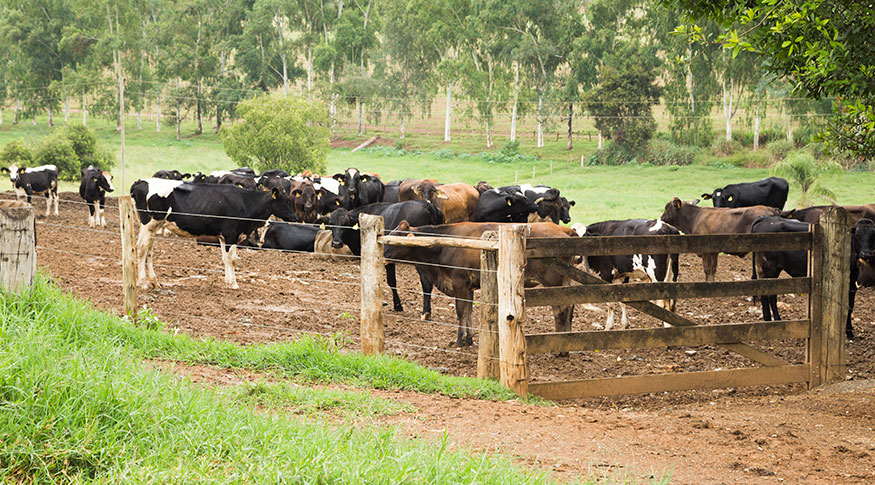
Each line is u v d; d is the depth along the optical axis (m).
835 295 9.30
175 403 4.89
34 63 89.69
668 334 8.69
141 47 88.25
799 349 11.24
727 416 7.64
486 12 72.19
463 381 7.91
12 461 4.07
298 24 90.00
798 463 6.05
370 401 6.67
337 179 23.39
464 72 75.62
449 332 11.41
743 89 72.25
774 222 13.00
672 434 6.73
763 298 12.51
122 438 4.43
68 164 46.75
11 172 27.33
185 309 10.77
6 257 6.66
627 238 8.45
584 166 68.69
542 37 73.94
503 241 7.86
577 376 9.63
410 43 84.62
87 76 84.31
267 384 6.65
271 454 4.36
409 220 15.56
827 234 9.23
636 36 72.50
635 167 66.25
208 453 4.38
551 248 8.15
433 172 65.38
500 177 63.06
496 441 5.96
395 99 85.88
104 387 4.68
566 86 74.56
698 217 16.38
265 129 55.88
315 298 12.91
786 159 36.75
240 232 13.17
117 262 14.31
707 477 5.53
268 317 10.91
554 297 8.19
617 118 69.44
